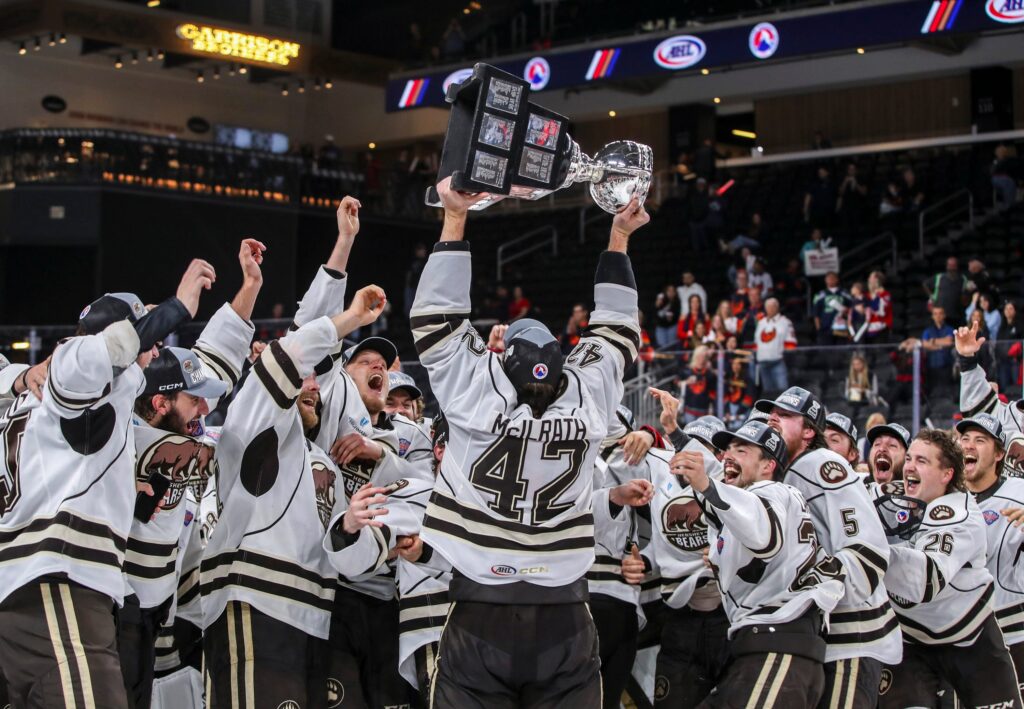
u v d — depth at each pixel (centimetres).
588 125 2617
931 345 1093
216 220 2102
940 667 566
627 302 430
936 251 1847
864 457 1007
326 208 2231
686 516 567
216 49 2431
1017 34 2064
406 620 493
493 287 2162
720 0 2262
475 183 386
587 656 403
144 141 2042
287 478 464
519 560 395
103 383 403
